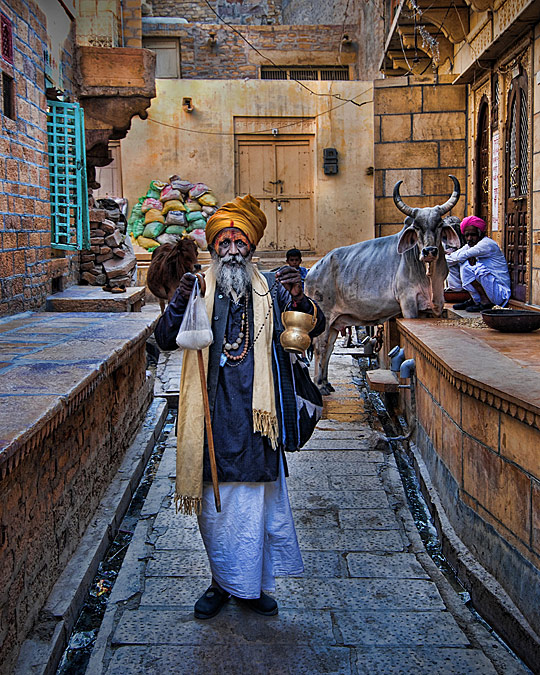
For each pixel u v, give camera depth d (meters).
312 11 20.97
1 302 5.73
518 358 4.26
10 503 2.68
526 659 2.84
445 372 4.18
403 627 3.12
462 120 12.78
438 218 6.20
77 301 7.00
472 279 7.96
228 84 14.59
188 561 3.79
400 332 6.93
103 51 8.72
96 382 3.67
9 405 2.87
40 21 6.97
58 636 2.91
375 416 6.75
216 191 14.72
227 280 3.06
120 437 5.13
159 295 6.05
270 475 2.98
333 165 14.85
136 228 14.30
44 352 4.16
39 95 6.87
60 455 3.43
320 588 3.50
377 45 16.42
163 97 14.50
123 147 14.53
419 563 3.79
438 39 12.33
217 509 2.91
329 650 2.94
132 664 2.84
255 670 2.80
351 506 4.60
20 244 6.21
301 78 19.39
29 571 2.92
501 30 8.68
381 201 13.14
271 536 3.15
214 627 3.11
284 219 15.25
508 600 3.13
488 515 3.46
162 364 9.16
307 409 3.18
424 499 4.78
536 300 8.20
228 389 3.02
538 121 8.09
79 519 3.83
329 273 7.10
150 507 4.59
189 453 2.97
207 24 18.98
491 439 3.40
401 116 12.89
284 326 3.11
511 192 9.48
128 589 3.48
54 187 7.38
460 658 2.89
